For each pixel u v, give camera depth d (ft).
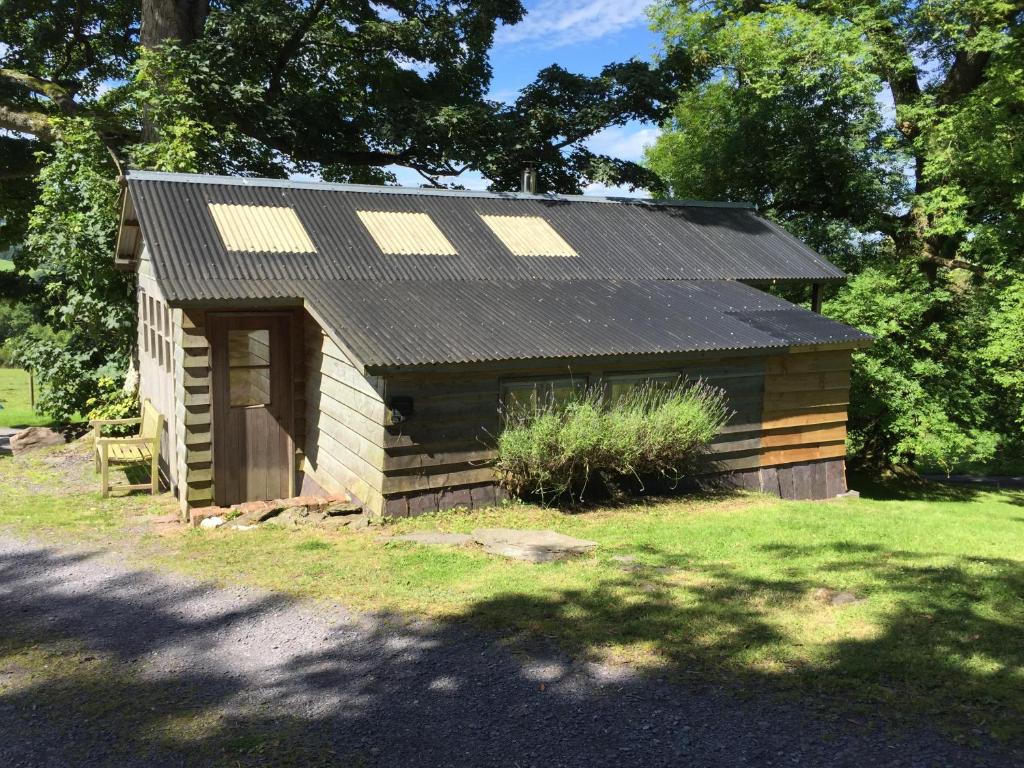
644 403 32.50
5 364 132.46
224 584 21.77
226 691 15.29
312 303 30.30
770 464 37.11
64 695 15.24
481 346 28.55
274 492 33.73
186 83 55.77
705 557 23.90
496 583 21.06
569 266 40.01
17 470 42.34
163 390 36.96
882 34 60.03
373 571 22.39
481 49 78.95
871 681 14.88
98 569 23.76
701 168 76.79
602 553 24.22
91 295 47.55
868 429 59.36
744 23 64.75
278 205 37.70
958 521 33.78
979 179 58.75
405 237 38.14
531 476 30.25
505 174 74.90
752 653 16.17
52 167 47.85
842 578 21.44
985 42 53.98
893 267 60.54
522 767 12.37
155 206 34.45
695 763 12.37
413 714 14.16
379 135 72.59
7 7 71.46
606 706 14.25
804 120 68.39
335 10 70.23
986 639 16.74
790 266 45.60
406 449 28.07
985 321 58.08
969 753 12.38
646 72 71.31
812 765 12.21
